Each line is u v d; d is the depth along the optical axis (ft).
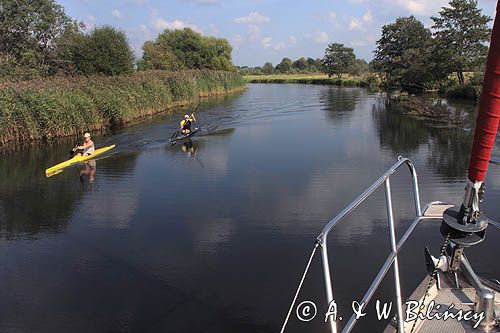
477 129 6.39
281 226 28.43
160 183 39.63
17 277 23.02
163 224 29.71
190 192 36.58
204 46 178.19
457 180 37.86
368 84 189.37
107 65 99.81
